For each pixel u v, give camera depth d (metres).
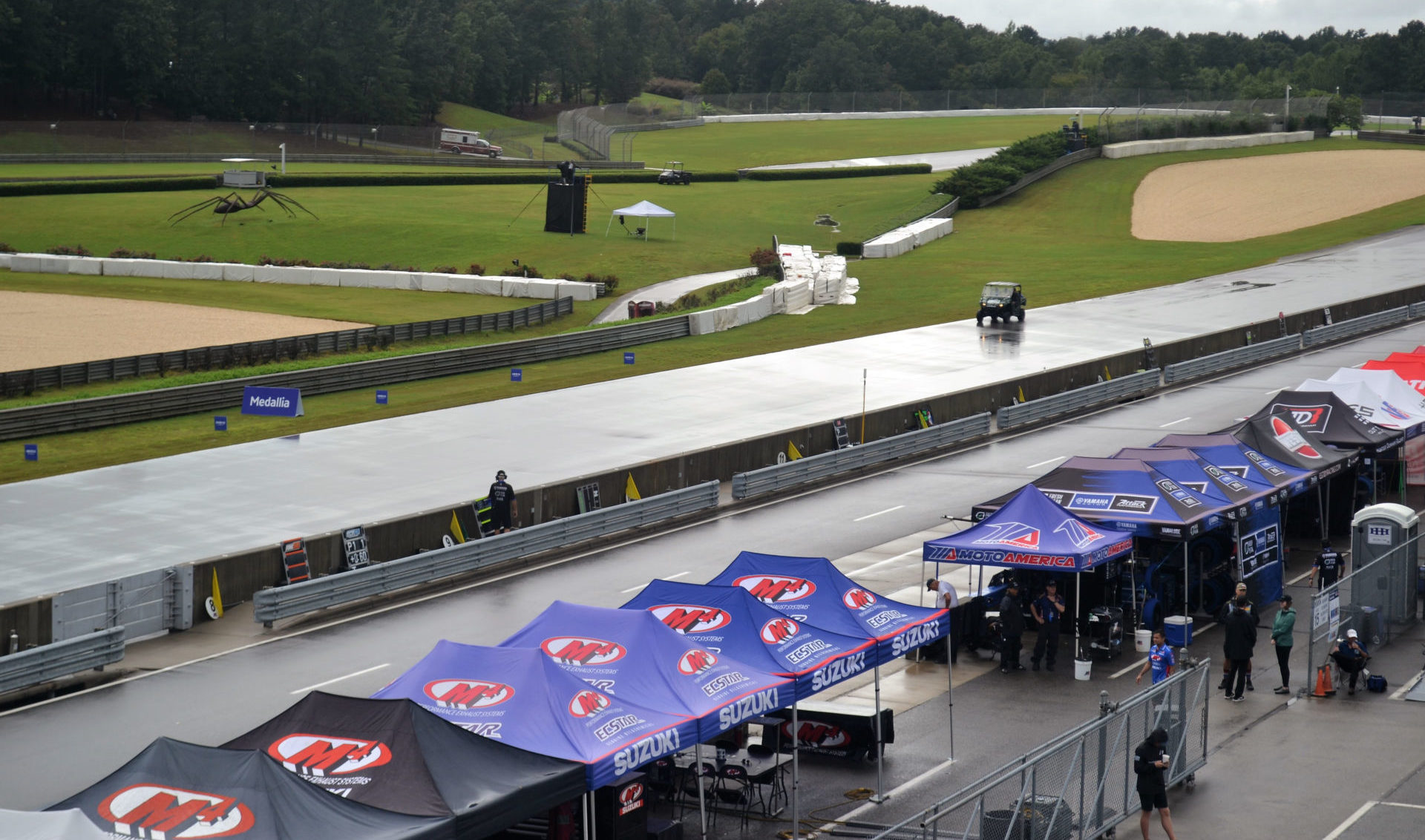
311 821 12.88
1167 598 28.59
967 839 17.02
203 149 142.25
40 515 37.19
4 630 25.36
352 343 59.25
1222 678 25.00
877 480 42.84
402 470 42.25
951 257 95.25
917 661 26.69
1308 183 118.31
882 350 63.75
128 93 168.62
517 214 104.12
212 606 29.33
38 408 46.09
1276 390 55.50
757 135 172.75
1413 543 28.17
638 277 82.31
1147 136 135.25
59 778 20.59
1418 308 72.75
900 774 20.67
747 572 21.69
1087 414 52.28
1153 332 67.44
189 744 13.63
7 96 164.62
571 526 35.28
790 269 80.94
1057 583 27.81
